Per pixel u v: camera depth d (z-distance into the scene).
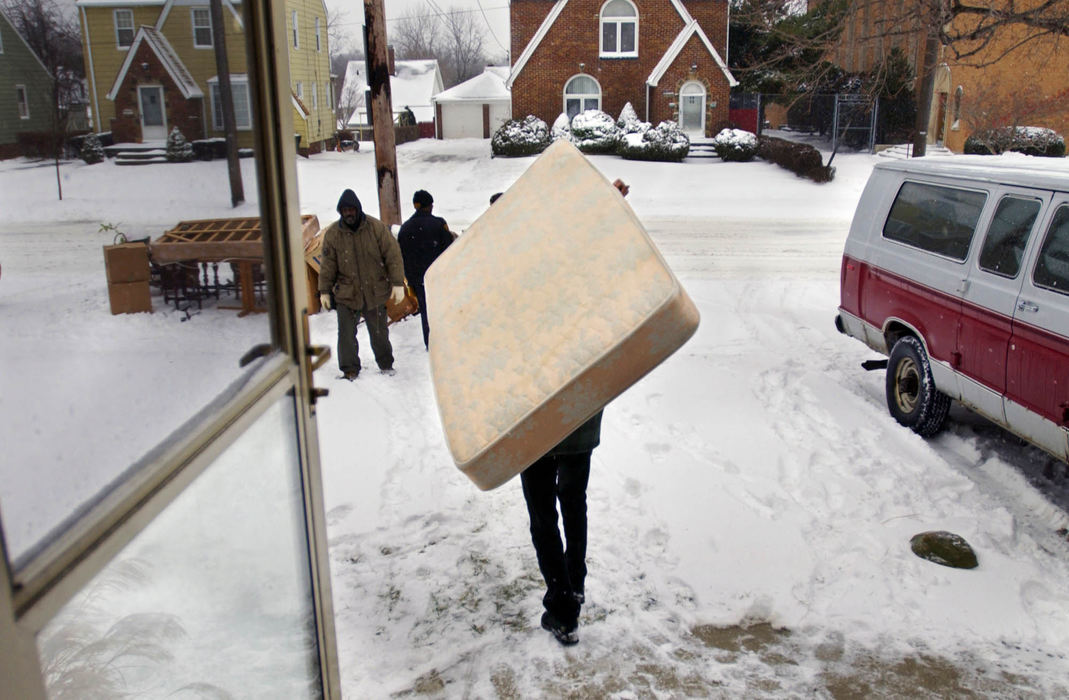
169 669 1.36
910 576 4.11
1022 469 5.52
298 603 1.97
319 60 40.16
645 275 2.34
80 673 1.13
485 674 3.41
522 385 2.33
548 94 34.81
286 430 1.89
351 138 43.19
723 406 6.54
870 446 5.75
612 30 34.16
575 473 3.48
